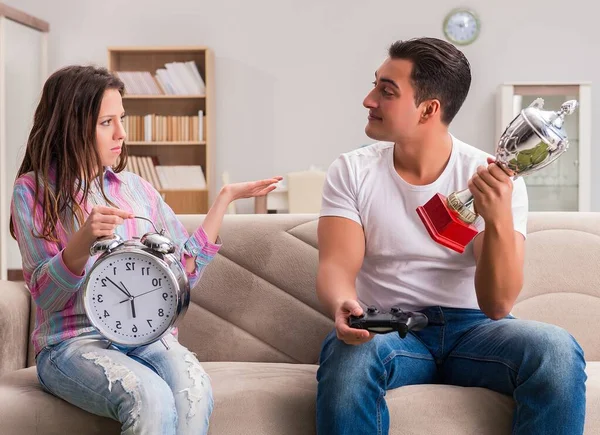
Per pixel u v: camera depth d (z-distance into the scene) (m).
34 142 1.95
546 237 2.29
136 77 6.79
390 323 1.66
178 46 6.81
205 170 6.95
